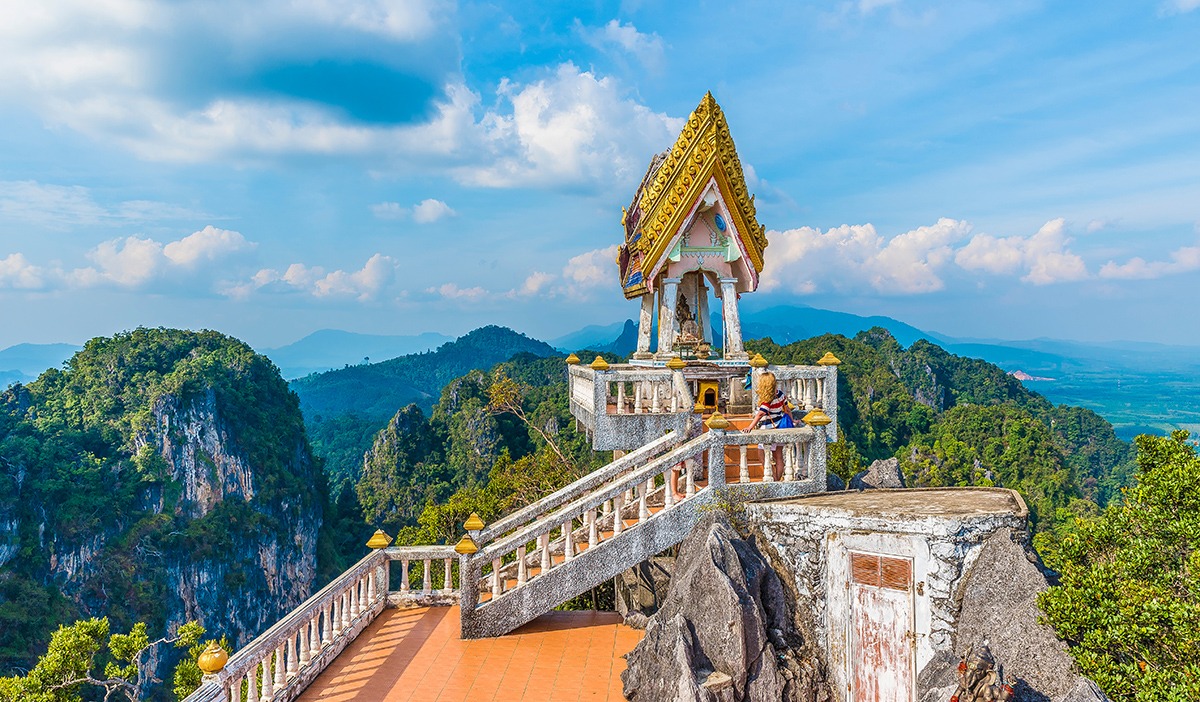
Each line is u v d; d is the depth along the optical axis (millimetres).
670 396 15094
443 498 131500
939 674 8773
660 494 14500
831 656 10117
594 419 14211
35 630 85750
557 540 14383
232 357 131000
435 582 27250
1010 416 117375
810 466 12406
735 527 11578
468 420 137500
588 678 10859
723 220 15375
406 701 10117
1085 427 154375
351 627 12359
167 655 95812
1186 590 8328
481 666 11258
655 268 15430
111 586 95375
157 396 110062
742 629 9555
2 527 88625
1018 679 8359
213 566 104875
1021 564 8953
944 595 9266
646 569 14477
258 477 117500
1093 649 8117
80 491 99625
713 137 14477
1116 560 8891
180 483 108875
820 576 10375
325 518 137375
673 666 9625
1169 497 9023
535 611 12406
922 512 9664
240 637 107062
